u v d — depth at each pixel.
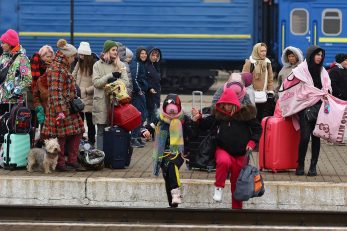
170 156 21.58
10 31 25.70
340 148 31.95
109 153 25.86
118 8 61.00
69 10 60.97
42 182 23.55
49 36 61.38
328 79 24.41
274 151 25.08
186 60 61.91
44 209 22.27
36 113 26.09
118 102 25.89
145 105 32.19
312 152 24.81
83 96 28.31
